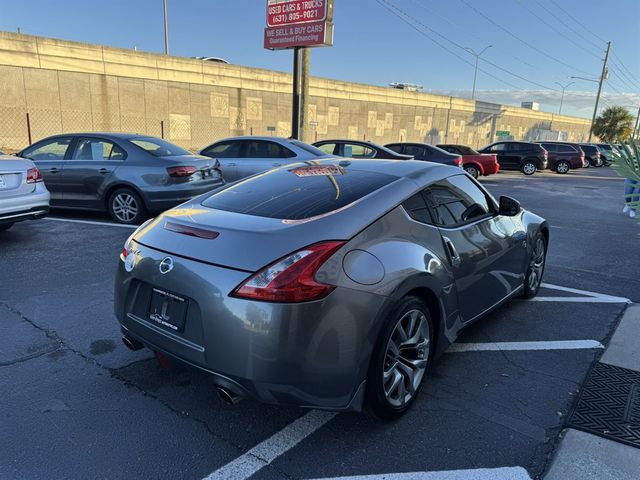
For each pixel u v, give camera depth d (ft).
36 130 85.30
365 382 8.48
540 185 61.52
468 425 9.37
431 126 158.81
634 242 26.63
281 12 53.21
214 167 27.55
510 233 13.61
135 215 25.86
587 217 35.58
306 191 10.25
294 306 7.55
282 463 8.24
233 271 7.90
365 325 8.15
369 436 8.99
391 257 8.81
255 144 33.01
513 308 15.55
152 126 99.25
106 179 25.82
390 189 10.05
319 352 7.76
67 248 20.97
